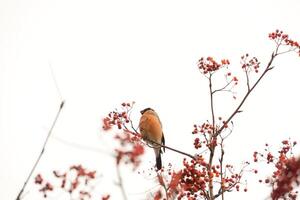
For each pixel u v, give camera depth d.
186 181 10.98
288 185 7.51
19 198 6.19
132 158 6.14
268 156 11.40
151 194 8.40
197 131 12.38
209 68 13.20
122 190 6.07
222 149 11.69
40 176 6.55
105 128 6.63
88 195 6.59
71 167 6.65
